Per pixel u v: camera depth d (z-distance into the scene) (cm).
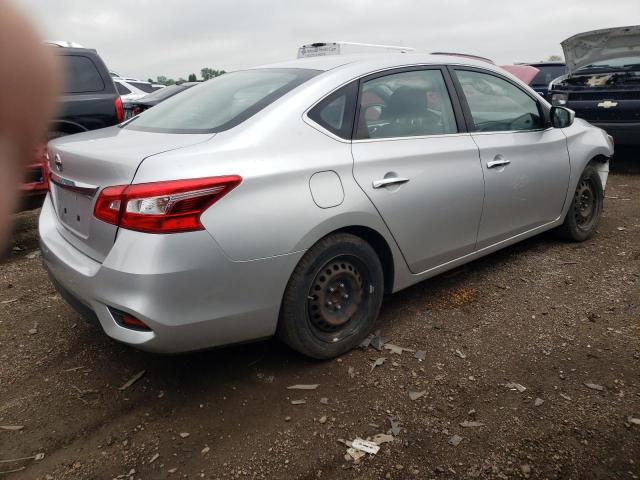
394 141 302
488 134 360
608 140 482
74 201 262
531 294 366
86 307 250
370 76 306
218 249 228
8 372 290
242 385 271
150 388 271
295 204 249
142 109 973
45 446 232
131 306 221
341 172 271
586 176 454
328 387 267
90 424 246
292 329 266
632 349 294
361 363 287
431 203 314
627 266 409
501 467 213
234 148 244
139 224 220
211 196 226
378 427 238
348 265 283
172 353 234
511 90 395
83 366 294
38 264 449
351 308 291
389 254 303
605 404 249
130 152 238
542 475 209
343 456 221
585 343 302
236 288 237
